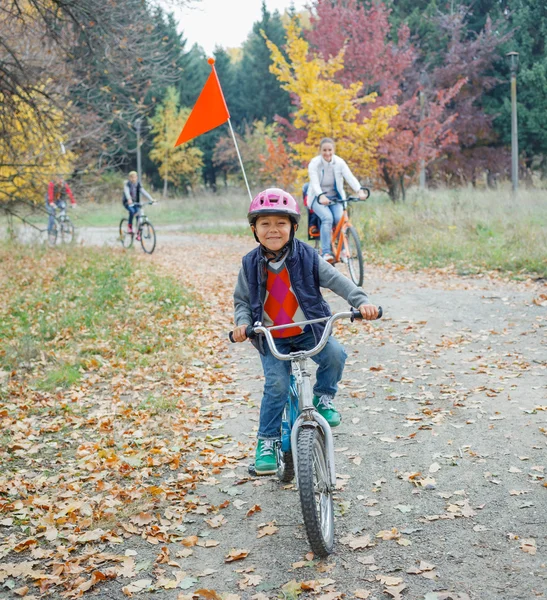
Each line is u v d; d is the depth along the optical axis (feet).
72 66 49.47
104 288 37.35
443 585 11.32
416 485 15.07
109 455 17.80
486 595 10.97
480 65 121.29
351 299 12.96
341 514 14.05
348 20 83.51
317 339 13.30
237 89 206.90
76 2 43.52
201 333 29.96
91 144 54.34
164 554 12.98
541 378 21.63
